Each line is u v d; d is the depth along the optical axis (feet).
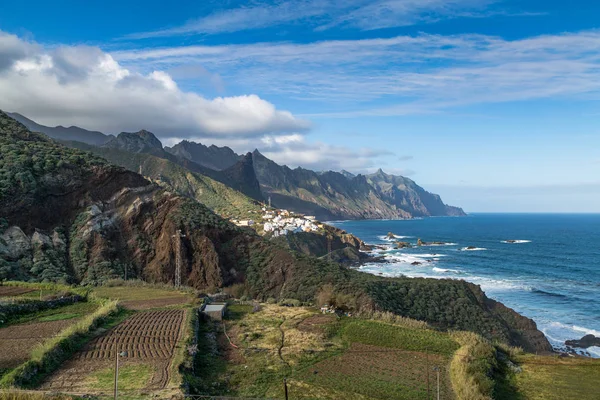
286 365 99.66
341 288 200.64
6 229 195.72
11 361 79.92
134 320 120.06
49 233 212.84
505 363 109.19
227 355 105.50
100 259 212.84
